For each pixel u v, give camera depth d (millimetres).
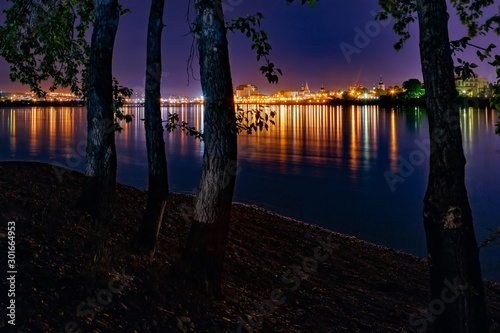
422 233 14445
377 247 11844
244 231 10555
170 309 4855
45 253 5008
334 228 14898
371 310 6734
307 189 23016
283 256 9336
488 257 11906
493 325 6391
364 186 24250
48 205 6641
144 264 5824
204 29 5332
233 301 5836
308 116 149375
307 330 5492
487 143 51969
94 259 5195
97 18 6945
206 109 5500
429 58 4098
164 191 6672
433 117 4117
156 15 6406
